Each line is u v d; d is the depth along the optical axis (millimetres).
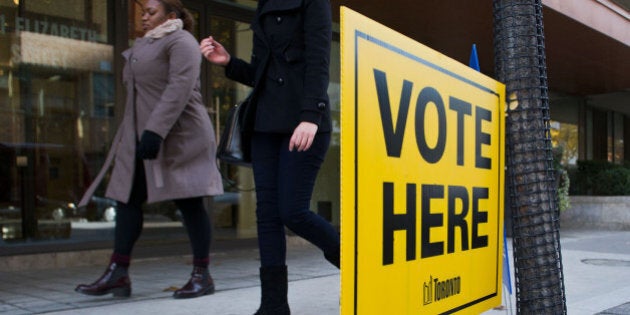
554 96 13453
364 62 1609
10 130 5395
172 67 3512
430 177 1967
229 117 2773
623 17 8805
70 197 5719
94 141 5887
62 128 5695
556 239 2498
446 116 2086
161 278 4805
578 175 12562
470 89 2273
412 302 1835
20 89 5469
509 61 2523
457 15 7367
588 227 11266
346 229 1513
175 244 6348
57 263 5426
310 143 2295
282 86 2484
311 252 6777
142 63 3623
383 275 1677
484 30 8055
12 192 5363
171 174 3609
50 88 5637
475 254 2305
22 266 5223
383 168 1689
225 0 6863
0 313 3355
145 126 3588
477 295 2314
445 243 2061
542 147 2486
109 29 5973
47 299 3781
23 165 5441
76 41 5793
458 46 8984
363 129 1595
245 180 7125
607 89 13109
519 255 2475
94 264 5625
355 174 1554
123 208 3670
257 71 2561
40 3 5605
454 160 2143
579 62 10258
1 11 5371
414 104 1872
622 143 16828
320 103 2320
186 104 3625
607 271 5551
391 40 1750
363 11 7223
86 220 5801
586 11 7867
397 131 1768
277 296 2598
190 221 3857
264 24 2568
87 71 5844
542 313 2424
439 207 2025
